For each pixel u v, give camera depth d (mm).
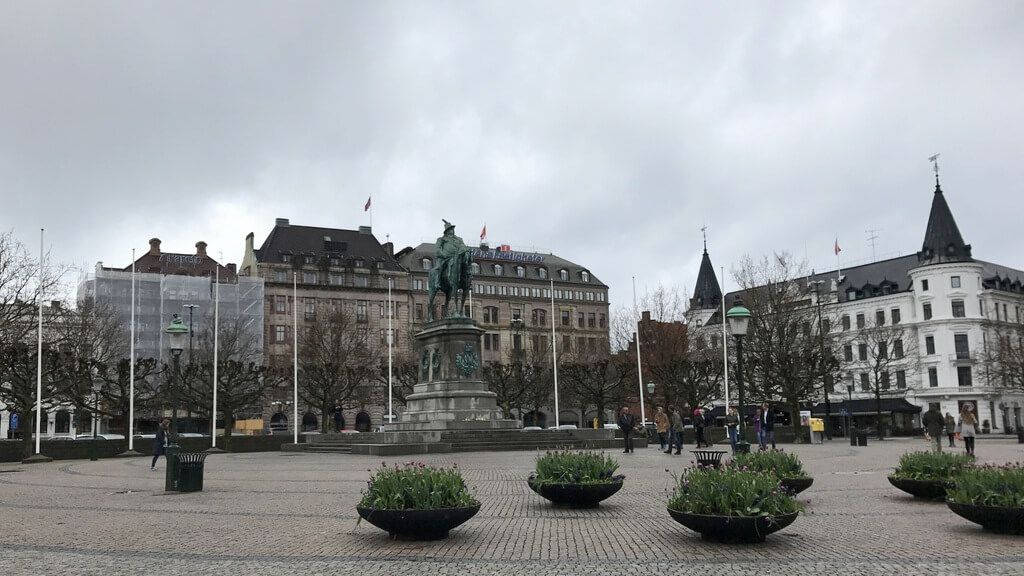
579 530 14656
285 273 106562
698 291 123750
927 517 16016
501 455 36344
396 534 13844
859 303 107625
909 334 101312
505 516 16609
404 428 43438
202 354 74375
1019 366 77875
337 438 47062
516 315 122625
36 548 13352
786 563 11555
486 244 130375
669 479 24406
